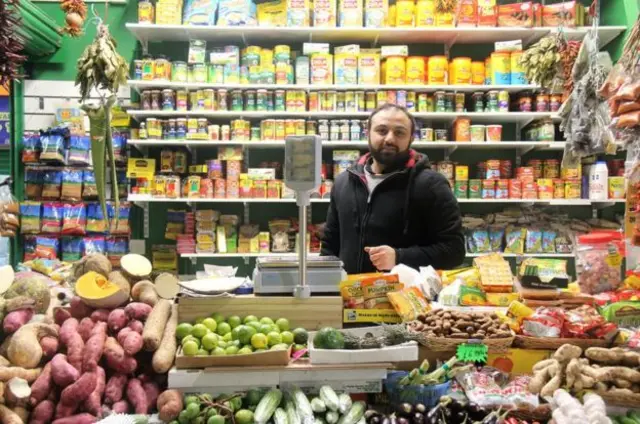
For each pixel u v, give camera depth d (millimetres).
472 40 4266
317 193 4004
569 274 4184
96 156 3104
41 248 4148
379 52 4074
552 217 4207
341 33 4059
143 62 3908
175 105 3949
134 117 4051
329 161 4285
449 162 4043
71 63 4344
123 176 4230
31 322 1848
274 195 3963
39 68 4336
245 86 3910
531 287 2270
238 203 4348
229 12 3957
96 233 4277
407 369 1878
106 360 1735
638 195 2396
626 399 1736
